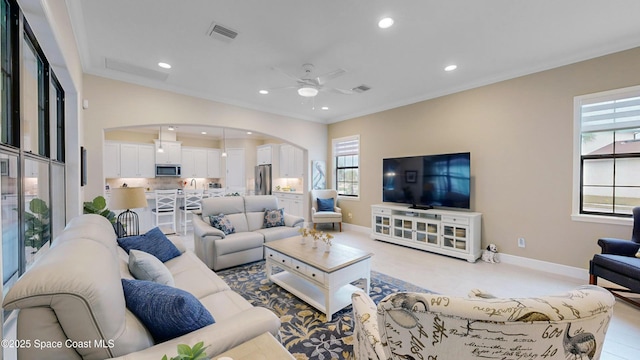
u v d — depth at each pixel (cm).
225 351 109
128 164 689
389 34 268
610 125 299
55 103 247
